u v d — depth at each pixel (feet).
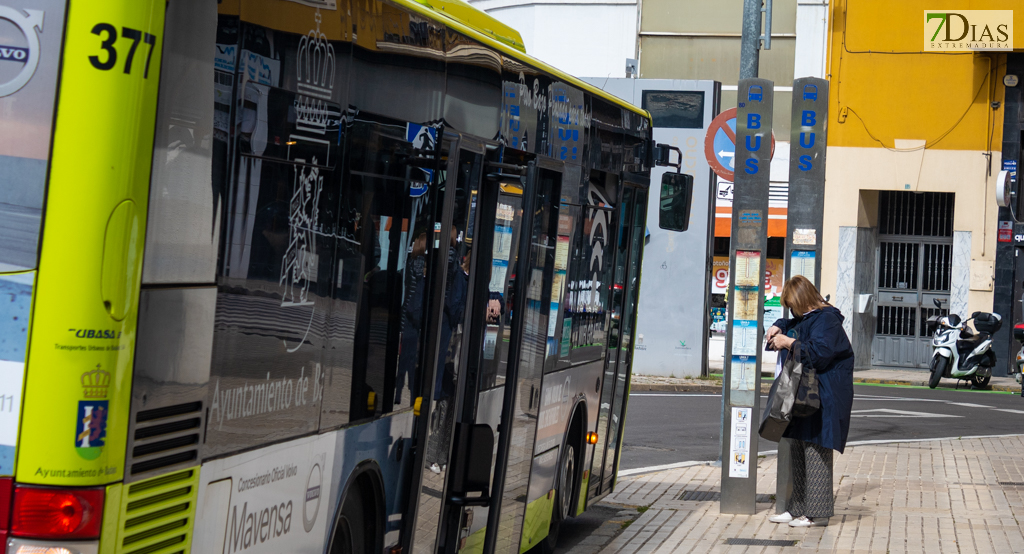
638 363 99.04
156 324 15.06
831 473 41.09
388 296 22.88
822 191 44.93
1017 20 109.50
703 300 97.86
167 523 15.55
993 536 39.34
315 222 19.34
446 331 26.18
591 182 36.68
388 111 22.22
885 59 113.70
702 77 117.70
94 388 14.19
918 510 44.45
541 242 31.24
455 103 25.80
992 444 65.67
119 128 14.35
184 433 15.78
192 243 15.75
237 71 16.60
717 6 116.88
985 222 112.88
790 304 40.40
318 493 20.22
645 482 51.96
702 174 97.66
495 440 29.37
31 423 14.12
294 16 18.22
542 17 118.73
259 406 17.79
